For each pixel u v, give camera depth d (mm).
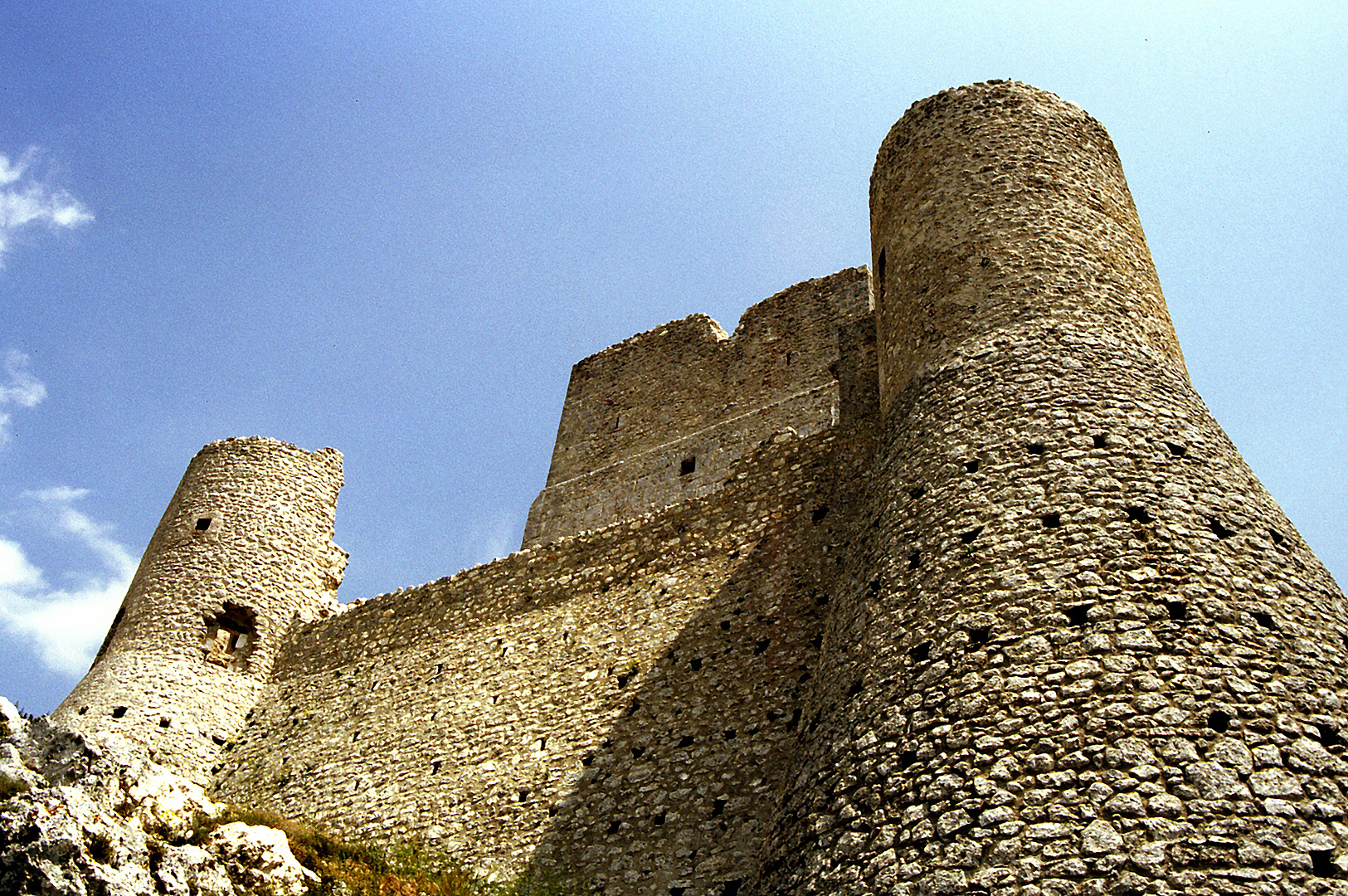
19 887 11391
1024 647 11133
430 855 17016
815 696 13055
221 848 13680
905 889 9742
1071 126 18312
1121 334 15164
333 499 29328
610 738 17281
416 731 20141
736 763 15414
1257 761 9695
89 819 12406
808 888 10492
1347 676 10758
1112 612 11133
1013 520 12586
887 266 17797
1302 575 12000
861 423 19391
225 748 22891
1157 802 9484
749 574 18312
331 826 19078
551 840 16250
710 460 26719
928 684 11359
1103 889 9047
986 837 9734
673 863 14688
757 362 28234
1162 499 12469
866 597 13188
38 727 14148
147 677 23516
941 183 17719
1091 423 13578
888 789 10680
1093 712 10312
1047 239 16375
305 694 23312
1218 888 8828
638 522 21016
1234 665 10547
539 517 28594
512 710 19156
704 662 17375
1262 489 13453
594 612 20031
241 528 27125
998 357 14891
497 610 21734
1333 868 8906
